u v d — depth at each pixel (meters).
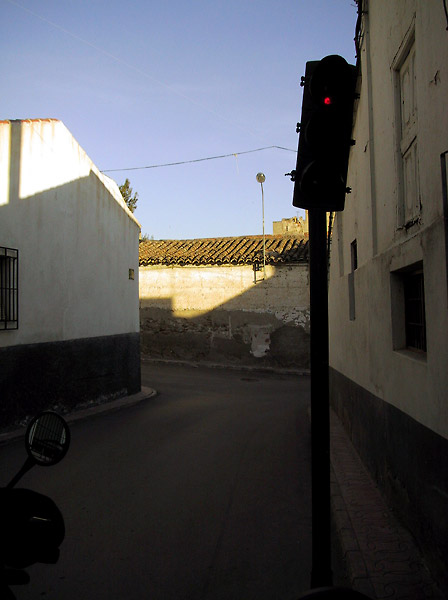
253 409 12.27
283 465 7.11
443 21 3.60
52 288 10.27
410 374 4.45
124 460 7.21
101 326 12.28
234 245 24.53
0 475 6.42
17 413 9.09
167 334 23.31
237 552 4.32
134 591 3.66
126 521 4.95
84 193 11.55
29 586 3.71
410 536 4.45
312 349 3.40
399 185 5.12
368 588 3.60
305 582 3.83
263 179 21.52
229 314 22.36
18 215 9.30
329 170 3.35
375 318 6.09
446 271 3.51
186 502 5.52
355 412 7.80
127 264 13.87
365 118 6.80
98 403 12.02
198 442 8.45
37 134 9.88
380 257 5.81
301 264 21.45
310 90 3.35
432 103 3.88
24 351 9.34
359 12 6.70
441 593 3.50
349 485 6.06
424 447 4.00
